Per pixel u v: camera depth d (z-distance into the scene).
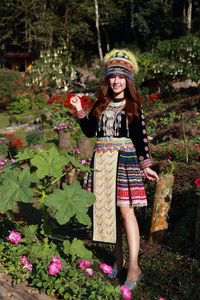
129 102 2.42
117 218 2.41
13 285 2.08
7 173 2.55
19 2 36.72
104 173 2.41
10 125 15.42
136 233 2.40
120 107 2.45
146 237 3.28
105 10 38.66
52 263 1.99
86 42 43.06
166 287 2.41
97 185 2.44
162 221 3.11
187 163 5.32
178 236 2.99
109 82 2.49
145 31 37.03
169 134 8.68
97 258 2.95
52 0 36.44
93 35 41.56
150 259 2.86
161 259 2.82
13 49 41.22
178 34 37.25
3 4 35.75
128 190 2.36
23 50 41.03
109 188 2.39
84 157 7.44
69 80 19.50
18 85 20.52
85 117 2.70
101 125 2.49
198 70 19.03
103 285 1.97
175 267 2.65
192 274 2.49
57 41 37.03
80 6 36.44
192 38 18.78
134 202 2.33
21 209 4.55
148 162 2.43
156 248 3.03
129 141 2.44
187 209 3.39
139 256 2.93
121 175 2.37
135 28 40.41
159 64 19.33
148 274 2.62
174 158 6.02
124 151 2.40
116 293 1.87
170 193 3.12
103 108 2.50
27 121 15.40
